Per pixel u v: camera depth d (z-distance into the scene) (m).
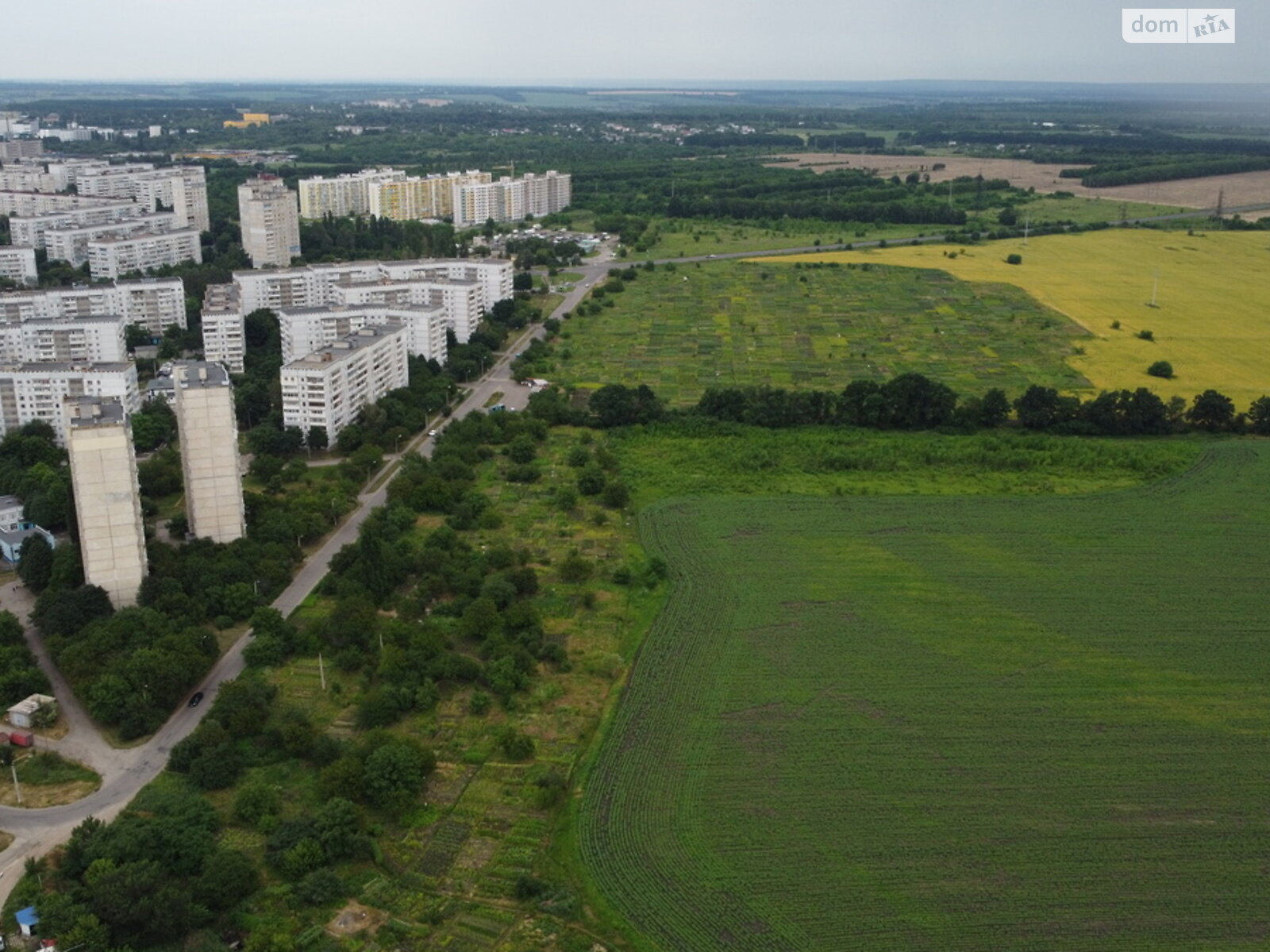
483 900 196.88
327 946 184.62
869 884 198.75
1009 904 193.75
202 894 193.38
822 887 198.00
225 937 189.00
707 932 188.00
